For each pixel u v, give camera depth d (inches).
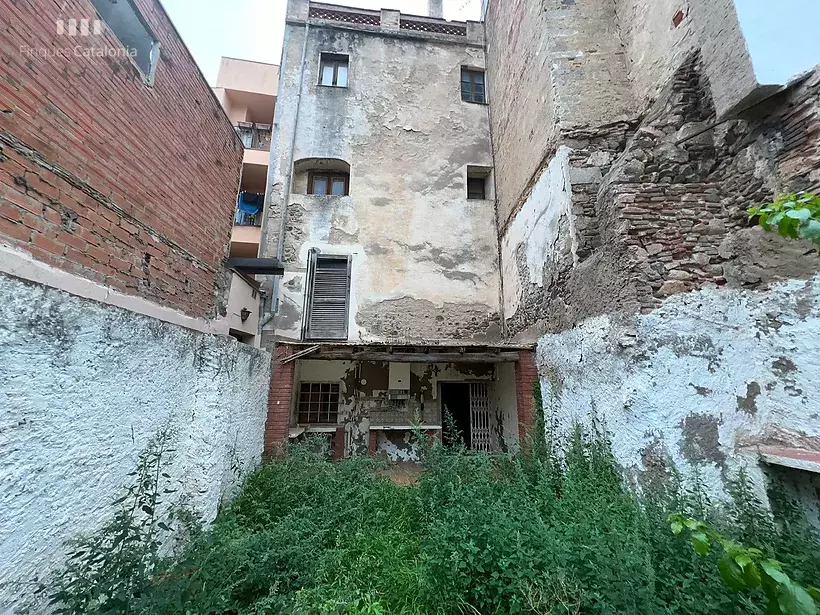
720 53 121.9
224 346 132.5
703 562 76.2
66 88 92.1
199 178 159.8
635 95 189.2
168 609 70.9
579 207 178.5
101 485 81.0
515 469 150.3
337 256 278.2
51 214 87.1
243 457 151.3
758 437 108.3
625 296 133.3
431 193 300.7
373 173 297.6
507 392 250.4
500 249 291.4
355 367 278.2
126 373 89.7
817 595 38.9
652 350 125.5
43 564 66.4
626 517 99.7
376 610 85.8
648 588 70.4
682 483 112.5
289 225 278.8
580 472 136.9
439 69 332.5
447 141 315.0
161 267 132.8
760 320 112.8
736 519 97.9
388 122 311.7
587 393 156.3
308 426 264.2
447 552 96.3
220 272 182.5
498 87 303.6
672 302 126.0
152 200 127.4
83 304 77.5
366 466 169.9
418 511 135.0
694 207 133.6
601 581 76.5
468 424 300.7
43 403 67.5
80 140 96.6
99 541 71.3
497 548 91.4
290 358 194.7
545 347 200.8
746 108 118.1
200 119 160.2
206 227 167.3
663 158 140.7
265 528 115.3
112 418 84.8
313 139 298.8
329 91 311.1
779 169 111.3
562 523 101.7
